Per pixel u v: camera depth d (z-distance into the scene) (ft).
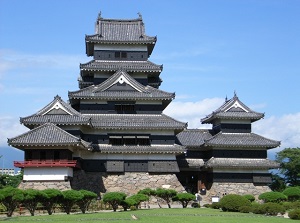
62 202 175.11
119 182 240.32
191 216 159.22
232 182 259.39
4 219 143.74
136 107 252.83
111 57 272.92
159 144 246.27
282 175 343.46
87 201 183.32
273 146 261.24
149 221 136.15
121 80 254.47
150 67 266.36
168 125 244.01
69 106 242.99
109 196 187.42
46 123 220.23
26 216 159.84
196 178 277.64
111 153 242.99
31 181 208.74
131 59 273.75
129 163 243.60
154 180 242.37
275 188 334.03
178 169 245.04
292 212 154.92
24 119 227.81
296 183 337.72
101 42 269.64
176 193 226.17
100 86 251.60
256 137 269.23
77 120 228.22
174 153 245.04
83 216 155.84
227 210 189.37
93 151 238.68
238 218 152.66
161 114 253.03
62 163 208.85
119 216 156.25
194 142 277.64
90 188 236.43
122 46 274.36
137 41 270.67
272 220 146.82
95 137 244.22
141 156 244.63
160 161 245.04
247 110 272.10
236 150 264.31
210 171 265.13
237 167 258.98
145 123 244.83
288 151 338.75
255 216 164.86
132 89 254.06
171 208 215.31
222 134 269.44
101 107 251.19
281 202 212.02
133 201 196.44
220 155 262.67
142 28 280.31
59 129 217.56
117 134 245.45
